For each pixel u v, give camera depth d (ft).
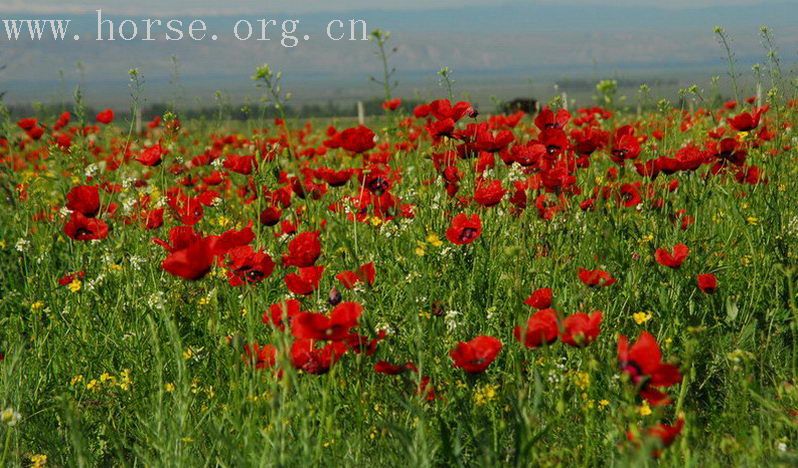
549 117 17.52
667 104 21.03
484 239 15.23
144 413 12.70
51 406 13.08
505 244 15.23
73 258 18.54
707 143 20.92
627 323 14.06
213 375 13.00
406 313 13.15
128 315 14.32
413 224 16.89
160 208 16.24
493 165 17.87
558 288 14.14
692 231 16.47
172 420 11.16
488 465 9.55
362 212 16.12
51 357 14.07
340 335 9.50
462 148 17.02
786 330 13.84
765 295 15.16
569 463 10.98
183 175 21.26
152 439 11.34
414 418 11.09
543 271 14.49
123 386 12.85
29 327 15.37
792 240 15.44
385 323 12.03
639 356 8.93
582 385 10.84
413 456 9.48
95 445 12.60
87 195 14.47
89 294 15.69
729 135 22.11
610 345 12.05
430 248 14.93
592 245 15.06
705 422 12.40
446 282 14.66
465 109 17.35
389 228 15.75
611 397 11.25
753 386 12.03
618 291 14.28
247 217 18.80
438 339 12.58
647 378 8.93
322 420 10.21
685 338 13.14
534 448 10.13
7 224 20.13
